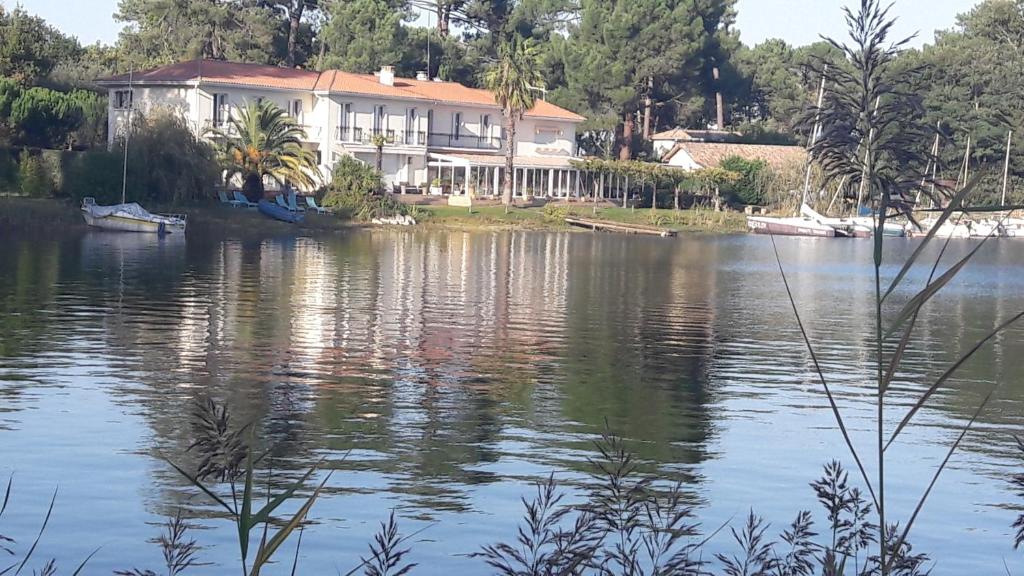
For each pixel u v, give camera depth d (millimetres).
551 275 50438
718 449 18234
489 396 22203
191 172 72812
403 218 80438
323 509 14469
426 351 27797
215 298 37156
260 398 21359
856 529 11109
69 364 24172
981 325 37250
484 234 77812
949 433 19797
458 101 97438
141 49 113875
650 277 51500
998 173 88688
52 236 60594
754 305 41406
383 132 91438
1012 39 129875
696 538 13016
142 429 18375
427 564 12430
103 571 12133
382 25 110438
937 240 92062
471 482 15828
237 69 88500
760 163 103938
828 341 32031
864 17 5816
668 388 23625
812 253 74125
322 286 42156
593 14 114125
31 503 14422
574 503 14758
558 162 99125
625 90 110562
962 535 14109
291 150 77375
